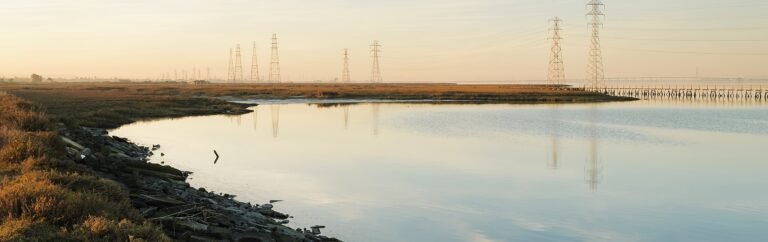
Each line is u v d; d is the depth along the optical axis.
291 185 24.25
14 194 11.38
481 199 22.03
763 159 33.81
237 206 18.75
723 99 129.12
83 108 58.72
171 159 31.11
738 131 51.34
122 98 82.00
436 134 47.34
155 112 65.25
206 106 78.62
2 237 9.66
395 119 63.47
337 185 24.45
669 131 50.88
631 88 149.38
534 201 21.86
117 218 11.55
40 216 10.82
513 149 37.62
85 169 17.66
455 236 17.05
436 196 22.50
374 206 20.61
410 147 38.41
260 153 34.62
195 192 19.64
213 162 30.42
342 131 49.66
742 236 17.39
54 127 27.98
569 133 48.56
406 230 17.58
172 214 14.06
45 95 84.12
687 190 24.23
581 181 26.09
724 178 27.14
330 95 119.44
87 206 11.59
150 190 17.34
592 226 18.36
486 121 60.91
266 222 16.72
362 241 16.30
